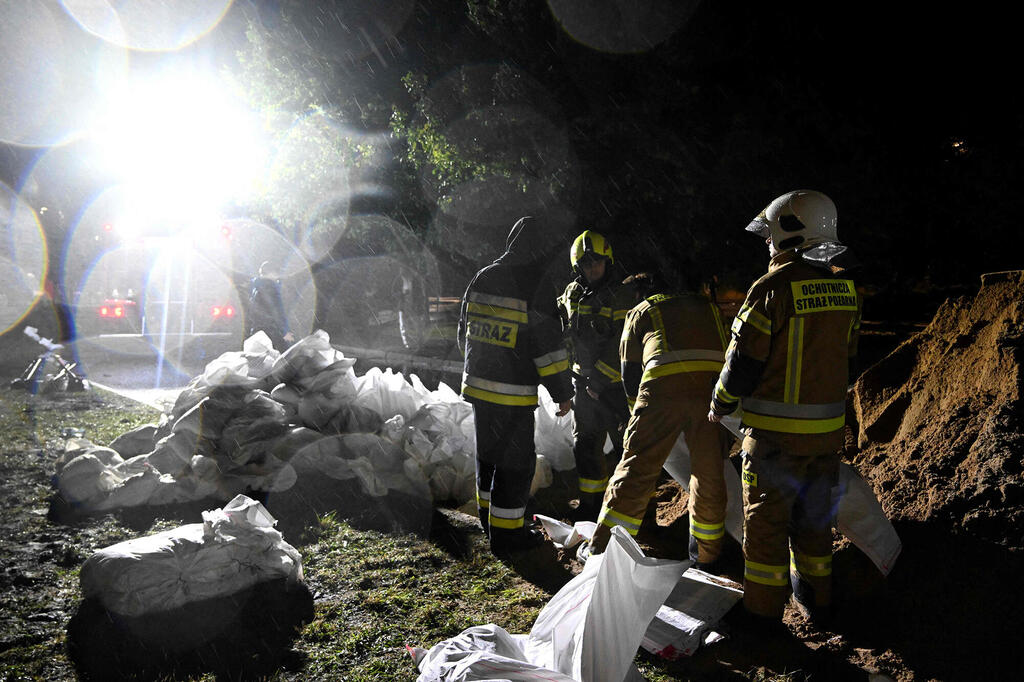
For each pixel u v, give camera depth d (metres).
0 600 4.23
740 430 4.07
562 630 3.25
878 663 3.38
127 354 16.45
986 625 3.46
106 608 3.99
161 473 5.95
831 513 3.74
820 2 6.84
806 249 3.56
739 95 7.36
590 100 8.34
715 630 3.65
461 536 5.17
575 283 5.55
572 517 5.63
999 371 4.67
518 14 8.95
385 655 3.64
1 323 20.25
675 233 8.22
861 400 5.77
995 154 7.19
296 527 5.29
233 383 6.32
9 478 6.67
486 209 10.79
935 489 4.32
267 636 3.82
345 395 6.46
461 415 6.54
